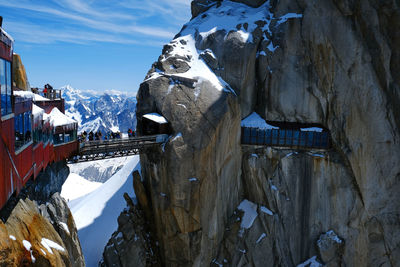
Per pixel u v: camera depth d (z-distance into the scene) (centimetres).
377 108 4331
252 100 5119
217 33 5041
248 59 4869
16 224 1352
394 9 3988
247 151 4850
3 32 1225
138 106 4547
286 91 4900
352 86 4438
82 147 3222
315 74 4738
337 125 4562
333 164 4606
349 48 4400
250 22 5138
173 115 4144
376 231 4503
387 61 4188
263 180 4769
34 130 1784
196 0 5891
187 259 4153
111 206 5562
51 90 3638
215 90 4425
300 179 4716
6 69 1276
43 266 1356
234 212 4816
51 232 1730
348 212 4578
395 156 4328
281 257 4656
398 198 4384
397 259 4441
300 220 4734
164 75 4456
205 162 4084
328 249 4569
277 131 4725
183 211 4025
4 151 1238
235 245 4541
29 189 1830
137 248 4194
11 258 1130
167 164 3975
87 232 4978
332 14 4484
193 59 4888
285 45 4862
